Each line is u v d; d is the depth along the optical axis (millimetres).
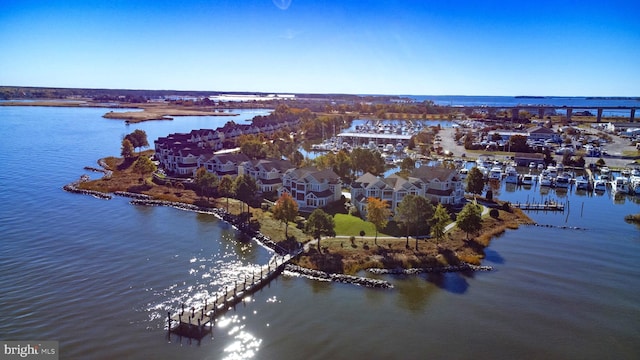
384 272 73688
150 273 72250
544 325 59906
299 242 83812
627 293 68688
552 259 80625
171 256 79312
